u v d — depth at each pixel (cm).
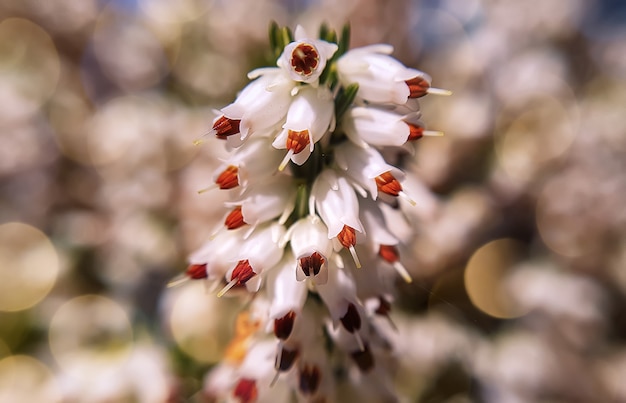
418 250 14
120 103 17
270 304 10
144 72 17
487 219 15
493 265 15
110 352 14
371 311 10
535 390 15
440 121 15
